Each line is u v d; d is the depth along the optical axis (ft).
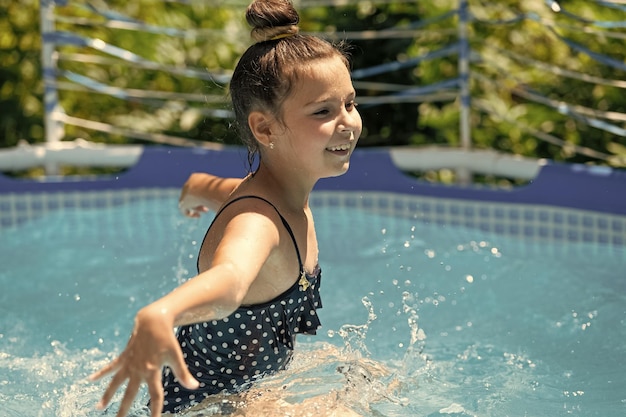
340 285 16.38
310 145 10.24
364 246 18.25
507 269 16.93
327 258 17.71
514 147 22.72
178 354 7.95
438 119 23.08
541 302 15.43
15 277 16.99
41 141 24.12
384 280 16.55
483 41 20.48
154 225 19.34
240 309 10.39
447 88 22.76
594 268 16.81
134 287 16.39
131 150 20.86
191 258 17.56
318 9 23.65
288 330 10.74
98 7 24.68
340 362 11.82
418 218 19.72
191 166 20.65
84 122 21.59
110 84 24.48
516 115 22.77
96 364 13.48
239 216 9.98
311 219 11.10
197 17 24.53
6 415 11.84
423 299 15.69
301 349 12.40
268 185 10.50
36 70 24.08
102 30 24.44
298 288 10.60
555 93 22.65
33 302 15.87
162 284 16.47
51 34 21.12
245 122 10.69
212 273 8.64
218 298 8.52
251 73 10.38
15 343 14.26
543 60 23.03
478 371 12.97
